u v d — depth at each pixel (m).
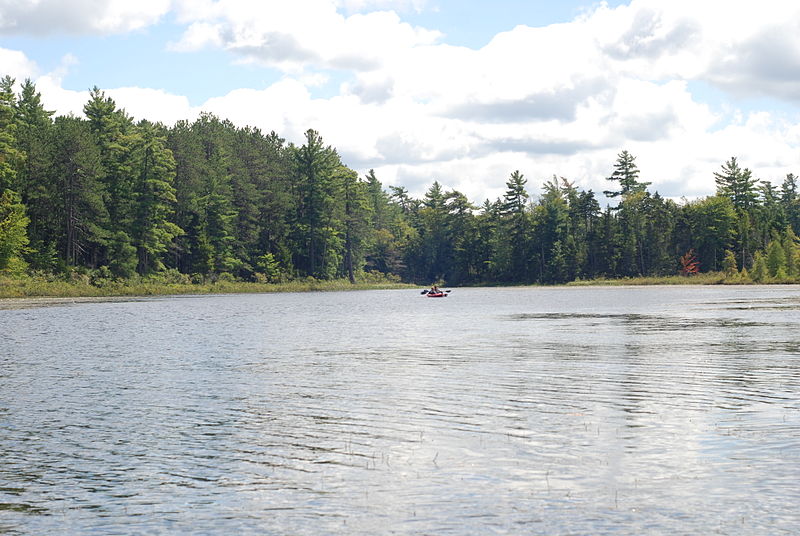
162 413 16.44
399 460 12.29
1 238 82.69
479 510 9.89
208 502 10.42
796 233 185.88
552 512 9.76
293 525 9.52
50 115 122.94
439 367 23.28
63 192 95.19
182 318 50.66
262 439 13.86
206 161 130.75
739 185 166.12
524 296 95.69
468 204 178.12
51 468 12.14
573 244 154.62
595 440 13.34
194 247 120.12
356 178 156.88
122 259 102.12
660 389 18.52
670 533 8.99
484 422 14.96
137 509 10.20
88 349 30.09
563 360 24.52
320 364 24.59
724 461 11.83
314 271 143.75
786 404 16.30
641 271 150.12
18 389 19.86
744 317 43.44
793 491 10.33
